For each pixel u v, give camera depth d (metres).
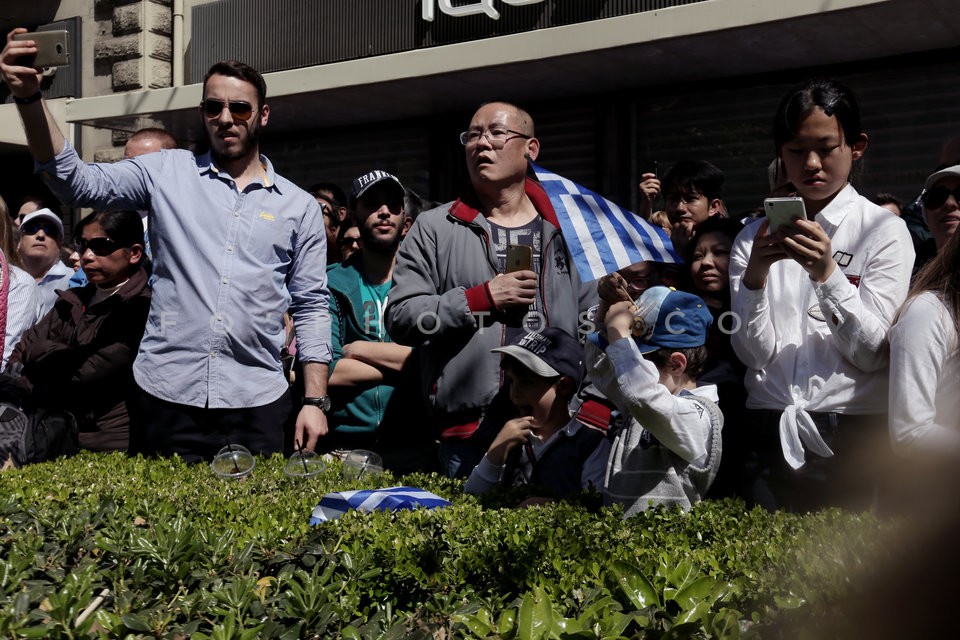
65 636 1.73
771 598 1.82
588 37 7.29
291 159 10.32
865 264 3.34
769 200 3.09
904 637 0.61
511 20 8.00
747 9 6.64
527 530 2.50
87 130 10.82
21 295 5.17
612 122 8.59
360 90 8.58
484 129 4.22
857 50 7.30
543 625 1.65
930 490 0.65
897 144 7.49
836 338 3.17
